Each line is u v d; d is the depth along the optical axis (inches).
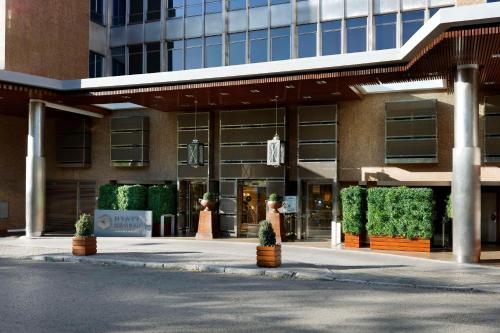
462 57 591.8
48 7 953.5
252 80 718.5
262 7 997.8
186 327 319.0
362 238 769.6
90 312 357.1
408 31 893.8
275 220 823.1
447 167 819.4
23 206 1098.7
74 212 1104.2
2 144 1059.3
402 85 829.8
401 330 315.6
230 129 950.4
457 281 480.1
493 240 839.7
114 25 1122.7
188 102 893.2
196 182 1000.9
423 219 690.8
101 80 795.4
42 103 889.5
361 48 923.4
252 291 436.1
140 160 1020.5
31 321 331.6
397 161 828.0
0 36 876.0
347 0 933.8
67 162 1096.8
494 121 790.5
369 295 422.3
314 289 447.8
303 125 892.0
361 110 875.4
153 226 924.6
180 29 1064.2
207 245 768.3
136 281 482.9
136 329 313.6
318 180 892.6
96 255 643.5
